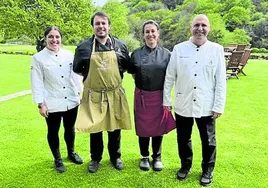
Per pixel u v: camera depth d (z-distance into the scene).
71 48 22.75
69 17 25.34
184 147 2.99
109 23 2.88
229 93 7.16
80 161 3.38
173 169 3.25
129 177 3.08
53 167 3.30
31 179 3.04
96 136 3.13
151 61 2.91
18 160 3.47
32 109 5.69
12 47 27.86
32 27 23.89
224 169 3.25
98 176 3.10
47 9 23.75
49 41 2.94
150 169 3.25
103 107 2.97
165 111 3.05
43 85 2.98
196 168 3.26
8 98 6.66
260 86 8.04
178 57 2.77
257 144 3.97
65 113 3.14
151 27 2.87
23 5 24.12
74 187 2.89
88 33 25.95
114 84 2.96
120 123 3.07
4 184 2.95
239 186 2.91
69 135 3.30
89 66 2.87
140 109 3.04
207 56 2.69
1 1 23.98
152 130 3.06
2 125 4.71
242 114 5.38
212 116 2.81
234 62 9.13
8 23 23.89
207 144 2.88
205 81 2.73
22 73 10.76
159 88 2.99
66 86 3.05
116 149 3.26
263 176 3.11
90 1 26.53
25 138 4.16
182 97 2.82
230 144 3.97
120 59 2.95
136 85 3.05
